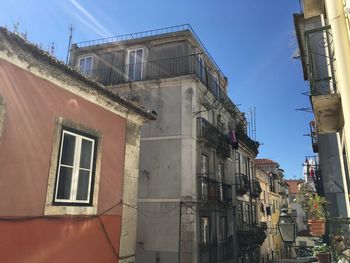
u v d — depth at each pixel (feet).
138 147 25.72
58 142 18.25
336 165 33.37
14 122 15.80
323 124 20.74
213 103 59.31
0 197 14.82
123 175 23.53
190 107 48.80
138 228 46.60
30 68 16.72
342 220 16.63
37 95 17.22
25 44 15.58
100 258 20.43
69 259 18.17
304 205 25.17
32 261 15.97
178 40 52.80
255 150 87.56
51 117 17.98
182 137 48.03
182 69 50.85
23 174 16.02
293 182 167.22
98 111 21.79
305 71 33.96
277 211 118.83
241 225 69.56
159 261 44.32
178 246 44.06
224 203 55.83
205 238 49.26
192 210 44.80
